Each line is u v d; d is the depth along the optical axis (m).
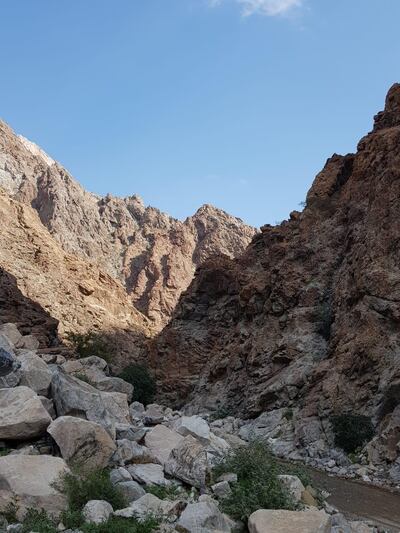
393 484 22.27
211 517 10.98
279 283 46.06
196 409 46.88
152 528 10.62
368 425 28.56
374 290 34.50
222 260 66.44
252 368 43.25
